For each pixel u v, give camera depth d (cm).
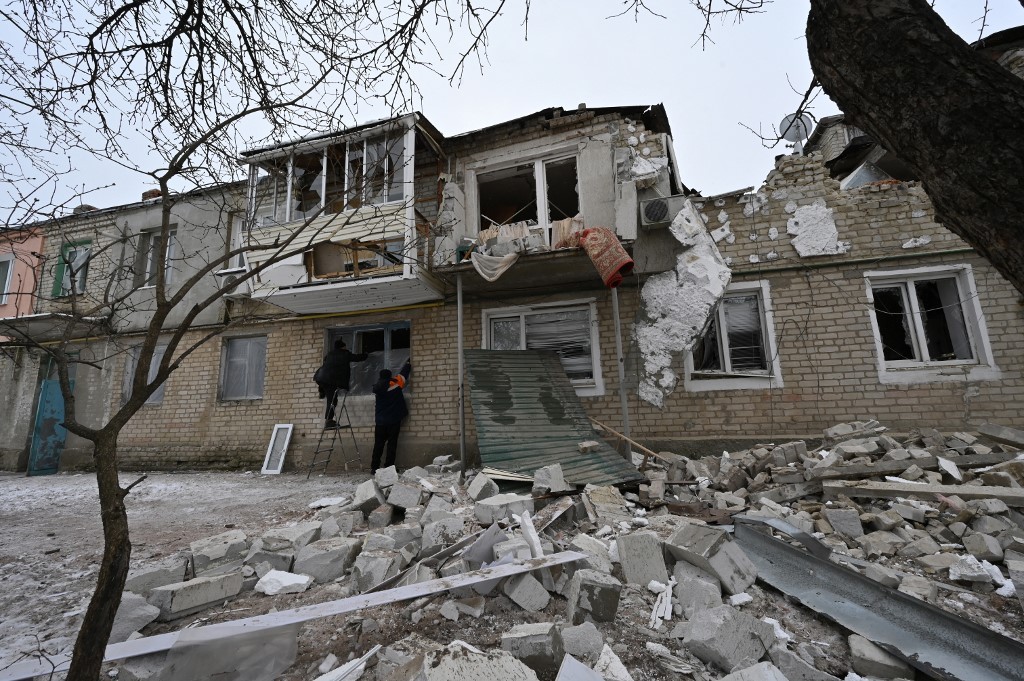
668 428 669
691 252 673
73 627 260
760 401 646
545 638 206
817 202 664
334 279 764
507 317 793
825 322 639
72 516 541
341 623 251
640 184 712
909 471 427
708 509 427
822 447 553
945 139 140
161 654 211
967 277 604
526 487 516
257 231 792
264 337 919
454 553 326
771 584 277
